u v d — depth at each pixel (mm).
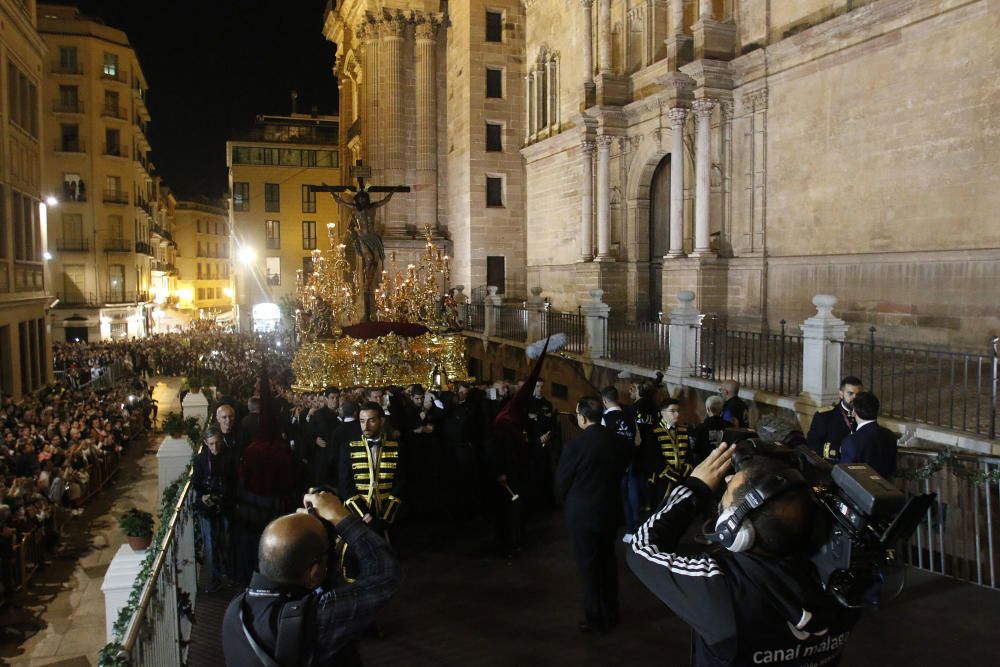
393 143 35719
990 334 13258
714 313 19469
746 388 12141
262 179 67875
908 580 6812
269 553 2975
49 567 13961
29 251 26047
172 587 5773
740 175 19375
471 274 32719
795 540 2500
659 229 23984
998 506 7637
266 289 68000
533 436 9805
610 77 24547
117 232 53656
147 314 60156
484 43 32438
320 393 15297
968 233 13648
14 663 10383
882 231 15453
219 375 28047
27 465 15758
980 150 13398
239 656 2939
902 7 14664
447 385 17328
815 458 2916
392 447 6980
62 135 51281
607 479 6219
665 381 14562
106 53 52531
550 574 7703
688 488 2822
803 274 17516
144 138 58375
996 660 5371
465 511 9648
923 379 12438
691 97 20234
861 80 15844
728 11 19734
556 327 21562
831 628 2557
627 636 6219
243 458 7512
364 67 37719
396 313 20281
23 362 24688
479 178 32594
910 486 7508
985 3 13219
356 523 3350
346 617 3012
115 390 27828
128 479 20531
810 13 17172
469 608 6879
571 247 28250
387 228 35719
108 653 3793
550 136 30109
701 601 2486
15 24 23969
